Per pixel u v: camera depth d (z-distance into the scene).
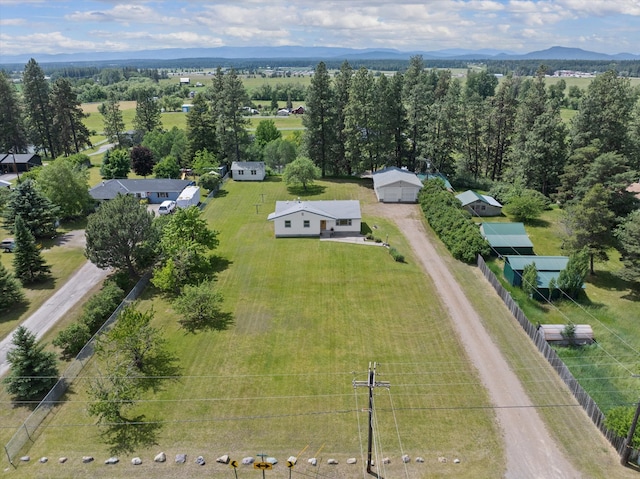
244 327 35.06
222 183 75.62
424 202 61.50
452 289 41.09
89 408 24.55
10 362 27.95
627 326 36.16
